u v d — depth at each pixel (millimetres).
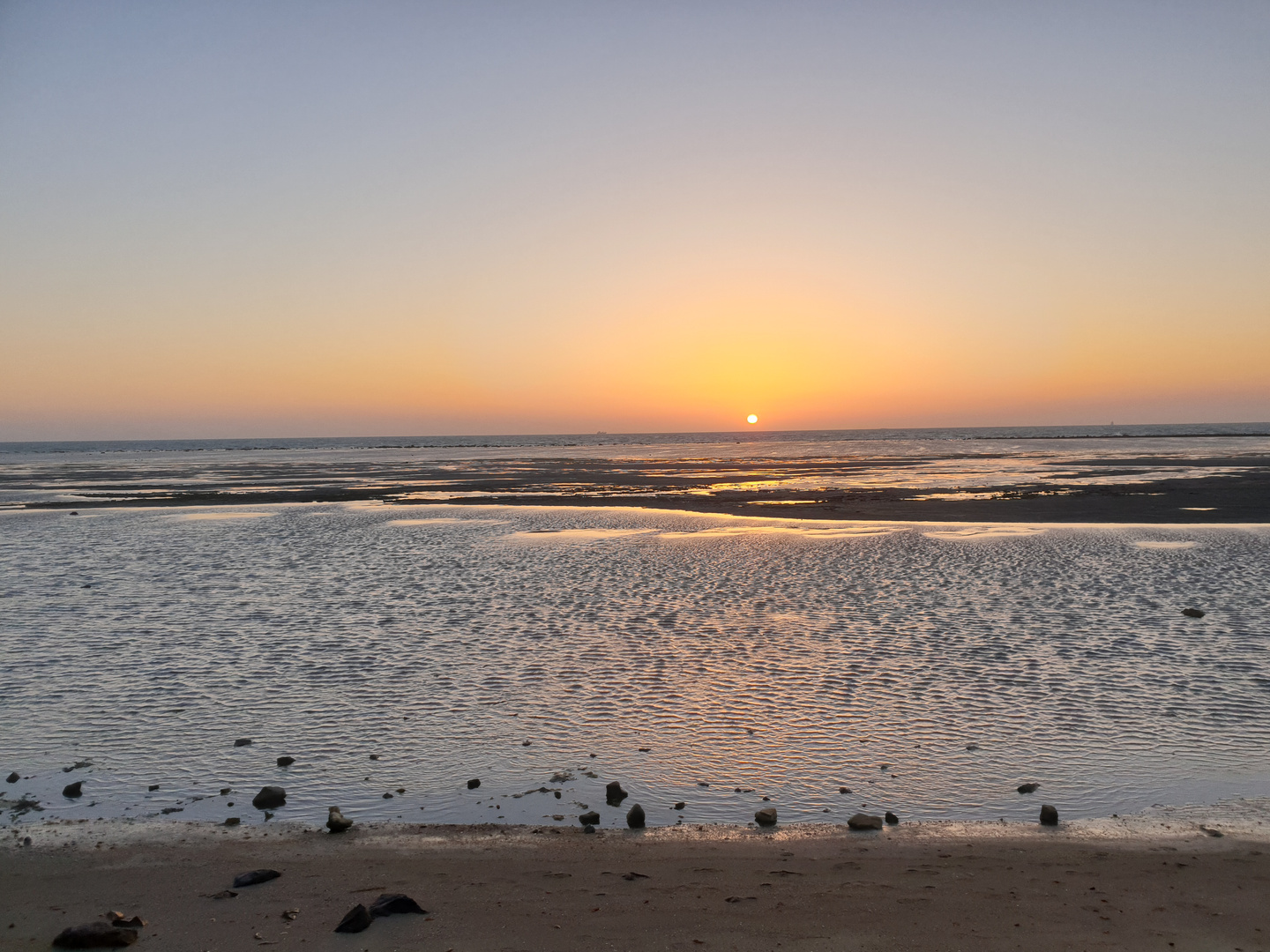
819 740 11773
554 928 6625
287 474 87188
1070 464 84938
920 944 6340
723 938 6441
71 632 18547
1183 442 159125
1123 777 10406
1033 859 8086
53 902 7281
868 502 45656
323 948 6340
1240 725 12109
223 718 12930
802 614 19203
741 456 125875
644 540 31547
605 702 13461
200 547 32094
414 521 39625
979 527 33688
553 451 167250
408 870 7914
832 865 7980
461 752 11477
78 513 46281
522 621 18969
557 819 9398
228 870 7984
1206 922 6699
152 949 6383
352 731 12328
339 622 19188
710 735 11977
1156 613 18812
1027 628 17641
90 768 11062
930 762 10969
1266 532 30016
